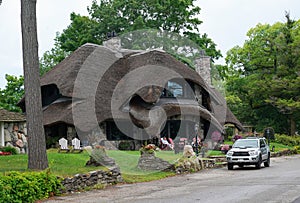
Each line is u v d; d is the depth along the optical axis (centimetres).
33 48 1535
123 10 4694
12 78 4600
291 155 3809
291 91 4881
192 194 1363
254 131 5238
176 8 4678
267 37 5375
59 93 2933
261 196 1273
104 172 1611
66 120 2648
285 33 5222
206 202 1197
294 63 5103
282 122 5434
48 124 2741
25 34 1533
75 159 1927
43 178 1334
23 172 1396
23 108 3300
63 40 5197
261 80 5072
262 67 5378
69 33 5125
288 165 2555
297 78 4816
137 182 1717
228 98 5109
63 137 2827
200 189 1482
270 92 5009
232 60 5938
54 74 3036
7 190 1166
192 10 4891
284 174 1925
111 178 1641
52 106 2884
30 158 1520
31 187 1257
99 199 1293
